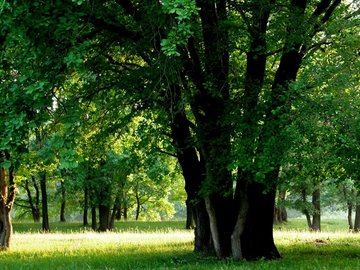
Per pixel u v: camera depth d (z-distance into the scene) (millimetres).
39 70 8844
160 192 49125
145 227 44438
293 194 35250
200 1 11469
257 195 14336
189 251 16953
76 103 9211
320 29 13219
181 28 7816
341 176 11516
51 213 56188
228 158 11766
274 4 12242
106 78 15000
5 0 7848
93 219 42344
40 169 22328
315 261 12273
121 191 41094
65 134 8711
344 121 9688
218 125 12812
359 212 39781
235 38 12797
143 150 15633
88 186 38188
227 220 14570
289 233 27281
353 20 12102
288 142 9930
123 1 11547
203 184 12953
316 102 9992
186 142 14398
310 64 11742
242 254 14133
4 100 8508
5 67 9203
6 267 13508
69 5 8648
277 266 11430
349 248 16984
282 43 12914
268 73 15938
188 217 40281
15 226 44219
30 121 8422
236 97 12609
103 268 12961
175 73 11727
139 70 12539
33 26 8352
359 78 11211
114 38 12766
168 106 13219
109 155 34844
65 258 15961
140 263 13750
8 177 20719
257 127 10828
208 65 12773
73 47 8516
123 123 14633
